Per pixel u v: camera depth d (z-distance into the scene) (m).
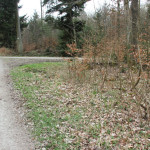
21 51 32.69
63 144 5.64
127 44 10.45
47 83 12.12
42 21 38.00
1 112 7.79
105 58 12.24
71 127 6.66
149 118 6.93
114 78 11.48
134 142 5.59
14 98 9.36
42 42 34.66
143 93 7.90
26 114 7.62
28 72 15.04
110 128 6.48
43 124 6.80
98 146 5.47
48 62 19.94
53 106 8.46
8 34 37.00
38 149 5.44
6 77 13.24
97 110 8.10
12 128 6.56
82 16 24.55
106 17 12.91
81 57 13.48
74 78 12.83
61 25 23.53
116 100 9.12
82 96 9.88
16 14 33.28
